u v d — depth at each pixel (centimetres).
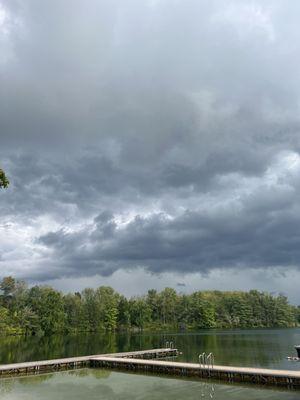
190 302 15238
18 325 10762
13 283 11725
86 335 10931
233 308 16050
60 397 2548
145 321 14038
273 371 2845
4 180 2525
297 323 17438
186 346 6209
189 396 2491
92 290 13825
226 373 2997
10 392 2722
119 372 3553
